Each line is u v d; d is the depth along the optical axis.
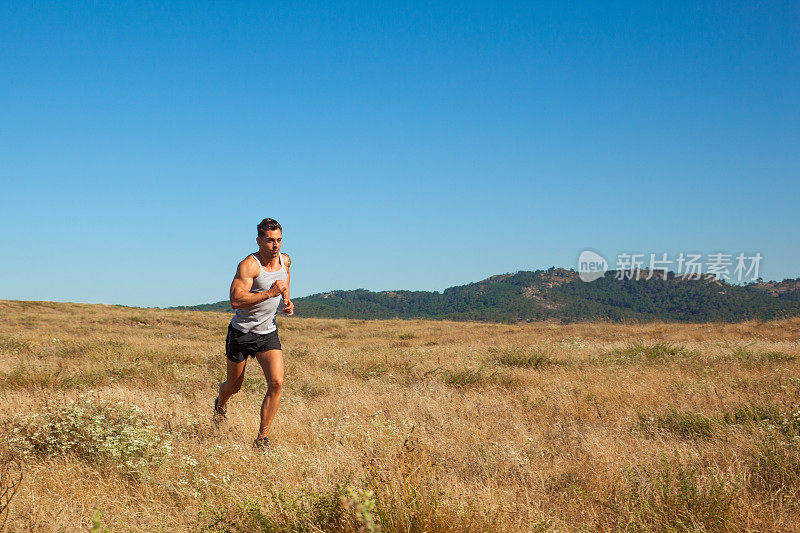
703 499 3.10
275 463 3.90
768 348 13.91
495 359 12.43
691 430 5.20
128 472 3.88
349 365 11.34
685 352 12.95
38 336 20.44
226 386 5.58
